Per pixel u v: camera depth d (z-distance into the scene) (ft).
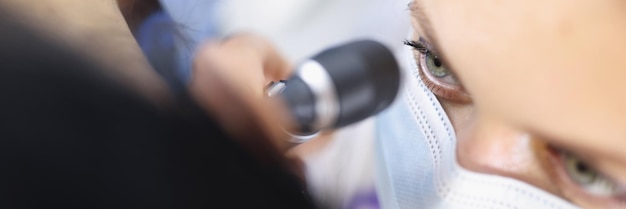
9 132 1.10
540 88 2.88
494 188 3.41
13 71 1.10
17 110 1.10
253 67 2.30
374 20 4.97
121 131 1.15
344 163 4.58
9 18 1.13
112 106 1.15
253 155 1.33
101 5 1.92
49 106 1.11
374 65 2.77
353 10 5.19
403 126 4.25
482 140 3.39
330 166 4.44
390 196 4.53
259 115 1.41
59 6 1.36
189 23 4.54
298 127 2.46
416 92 4.05
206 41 2.75
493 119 3.20
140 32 2.22
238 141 1.32
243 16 5.19
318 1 5.34
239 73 1.85
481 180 3.46
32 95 1.10
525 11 2.89
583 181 3.08
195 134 1.24
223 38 3.51
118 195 1.14
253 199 1.27
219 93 1.39
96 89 1.15
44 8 1.24
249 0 5.26
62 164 1.11
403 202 4.35
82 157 1.12
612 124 2.72
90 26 1.46
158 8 3.33
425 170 4.06
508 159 3.30
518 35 2.91
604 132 2.75
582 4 2.80
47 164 1.11
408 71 4.11
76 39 1.19
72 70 1.14
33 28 1.15
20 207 1.10
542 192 3.26
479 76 3.08
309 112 2.53
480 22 3.02
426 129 4.00
